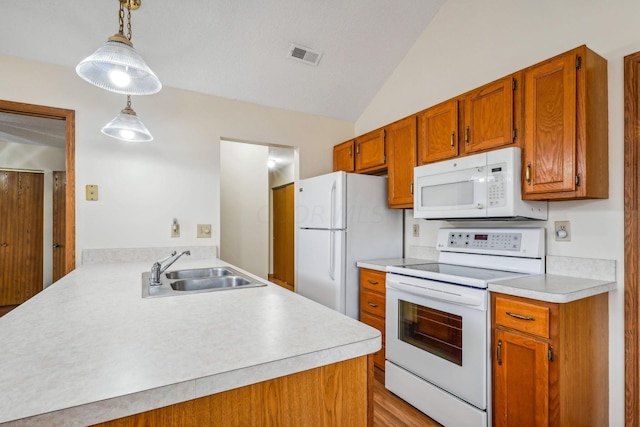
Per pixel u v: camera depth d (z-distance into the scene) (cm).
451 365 176
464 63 244
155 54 237
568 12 185
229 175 430
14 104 215
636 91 159
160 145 259
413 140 245
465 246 226
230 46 244
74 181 230
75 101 231
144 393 57
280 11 229
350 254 266
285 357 70
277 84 287
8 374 62
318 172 337
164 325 91
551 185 163
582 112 153
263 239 451
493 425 161
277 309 109
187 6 212
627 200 160
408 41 281
